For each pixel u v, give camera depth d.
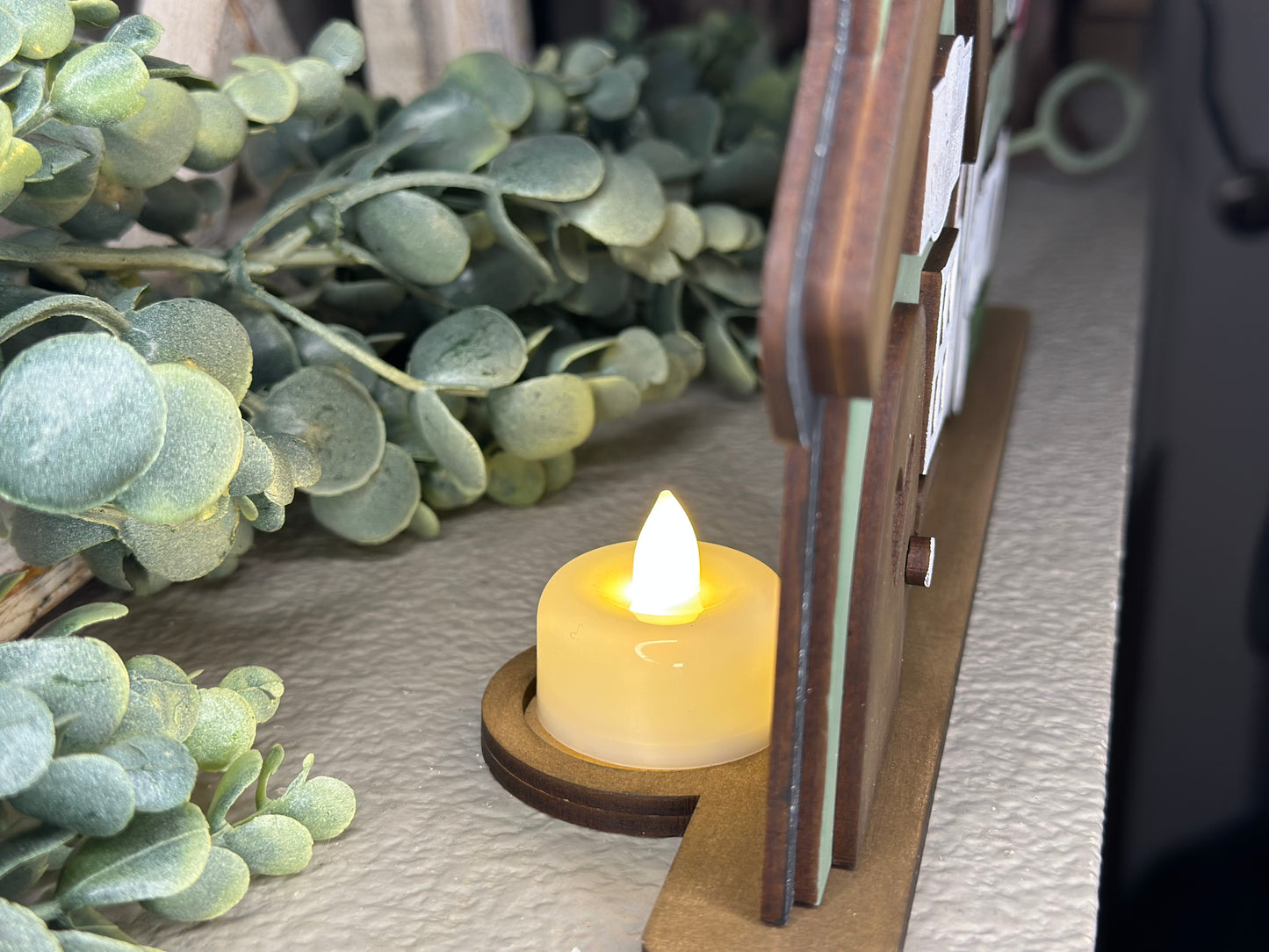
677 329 0.33
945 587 0.26
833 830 0.19
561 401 0.27
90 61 0.17
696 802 0.20
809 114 0.14
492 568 0.28
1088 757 0.22
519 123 0.28
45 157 0.19
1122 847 0.70
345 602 0.27
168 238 0.32
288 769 0.22
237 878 0.17
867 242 0.14
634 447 0.35
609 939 0.18
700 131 0.37
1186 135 0.65
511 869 0.20
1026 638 0.26
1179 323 0.67
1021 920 0.19
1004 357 0.38
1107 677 0.25
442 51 0.41
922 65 0.15
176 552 0.19
